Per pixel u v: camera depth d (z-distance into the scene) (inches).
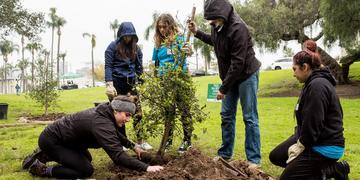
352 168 199.2
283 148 175.3
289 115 420.5
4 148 254.8
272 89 850.1
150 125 185.0
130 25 217.6
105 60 220.4
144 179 154.8
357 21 625.9
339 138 144.8
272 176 180.1
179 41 183.6
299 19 765.3
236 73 180.1
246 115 189.9
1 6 606.2
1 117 454.6
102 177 182.9
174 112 184.2
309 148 146.1
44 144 183.0
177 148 230.7
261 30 768.3
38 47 727.1
